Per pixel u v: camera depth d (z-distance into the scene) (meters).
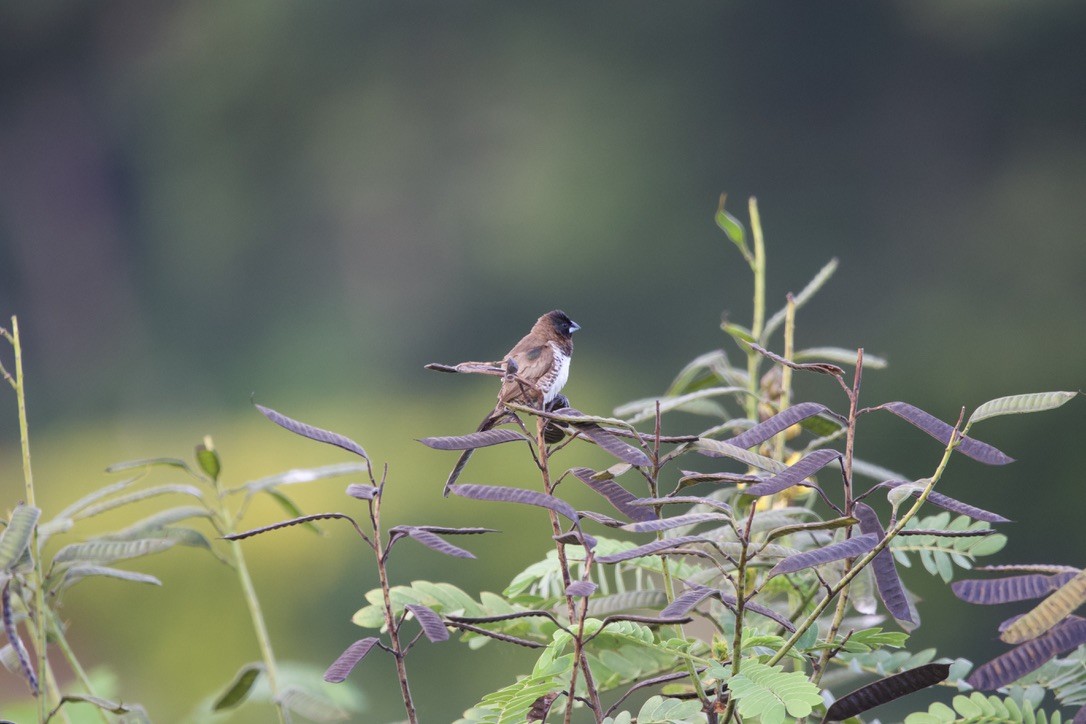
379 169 38.22
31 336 41.72
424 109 37.75
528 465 19.44
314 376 37.75
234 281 40.59
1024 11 31.05
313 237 39.81
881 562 2.24
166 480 23.97
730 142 34.62
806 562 2.02
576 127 35.81
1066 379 25.06
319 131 39.06
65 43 41.66
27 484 2.60
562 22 36.44
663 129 35.09
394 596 2.86
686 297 34.53
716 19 34.47
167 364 40.31
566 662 2.29
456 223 37.19
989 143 32.62
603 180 35.09
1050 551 18.03
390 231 38.69
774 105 34.56
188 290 41.12
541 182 35.59
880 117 33.78
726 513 2.23
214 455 3.22
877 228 33.50
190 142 40.59
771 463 2.26
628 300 34.97
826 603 2.17
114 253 42.50
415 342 37.78
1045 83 31.83
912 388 25.70
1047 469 19.06
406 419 32.09
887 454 19.17
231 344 40.22
